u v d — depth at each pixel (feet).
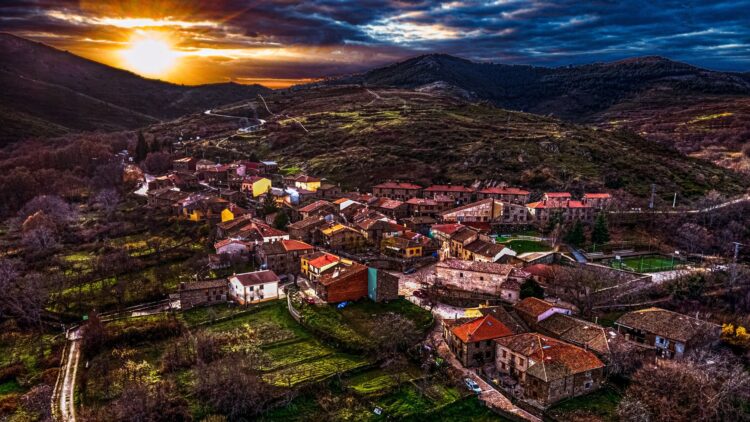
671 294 382.83
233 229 496.64
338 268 401.70
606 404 262.26
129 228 553.64
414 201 597.11
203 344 308.81
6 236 555.69
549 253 443.73
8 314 376.89
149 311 376.68
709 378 269.64
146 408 250.78
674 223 518.37
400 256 463.83
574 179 638.53
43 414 262.26
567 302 377.30
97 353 319.27
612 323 348.79
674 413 249.55
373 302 373.40
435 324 349.20
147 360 310.04
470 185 655.35
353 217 558.15
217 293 388.37
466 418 253.65
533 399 265.54
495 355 304.71
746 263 451.53
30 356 326.03
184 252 476.95
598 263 442.09
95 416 250.37
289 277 435.12
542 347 281.74
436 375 287.89
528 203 583.99
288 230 520.83
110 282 418.31
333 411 258.78
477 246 442.09
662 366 281.95
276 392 269.23
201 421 248.73
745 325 338.34
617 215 533.14
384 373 291.79
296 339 329.52
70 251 500.74
